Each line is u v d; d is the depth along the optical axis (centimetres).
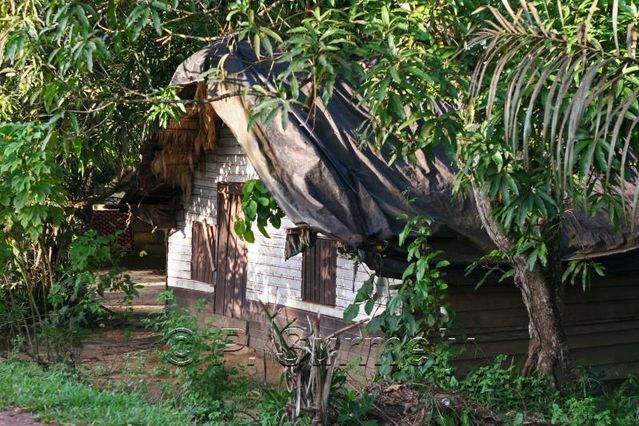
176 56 1235
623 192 479
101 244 984
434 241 864
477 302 1011
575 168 597
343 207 831
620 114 450
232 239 1305
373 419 745
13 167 878
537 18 538
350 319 835
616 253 833
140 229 2616
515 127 500
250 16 745
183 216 1403
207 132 1245
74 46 819
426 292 768
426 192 870
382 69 657
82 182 1337
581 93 461
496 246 845
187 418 771
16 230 961
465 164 660
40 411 765
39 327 985
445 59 710
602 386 933
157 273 2342
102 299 1098
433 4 732
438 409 747
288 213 842
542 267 840
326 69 685
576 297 1100
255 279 1262
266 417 740
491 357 1015
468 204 864
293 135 871
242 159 1267
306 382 719
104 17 927
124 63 1178
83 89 1037
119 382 920
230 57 907
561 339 858
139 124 1214
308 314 1165
